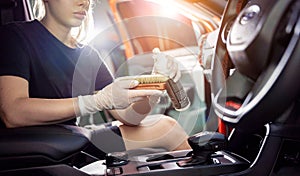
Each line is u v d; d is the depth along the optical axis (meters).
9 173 0.85
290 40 0.81
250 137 1.23
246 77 0.95
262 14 0.86
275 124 1.02
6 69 1.11
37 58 1.26
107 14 2.43
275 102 0.84
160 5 2.30
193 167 1.01
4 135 0.85
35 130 0.89
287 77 0.81
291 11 0.83
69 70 1.36
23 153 0.84
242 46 0.89
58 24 1.33
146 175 0.98
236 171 1.02
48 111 0.99
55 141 0.86
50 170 0.87
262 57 0.86
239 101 0.97
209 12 2.25
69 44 1.45
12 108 1.00
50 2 1.28
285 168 1.00
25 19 1.52
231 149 1.23
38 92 1.28
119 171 1.02
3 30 1.23
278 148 1.00
